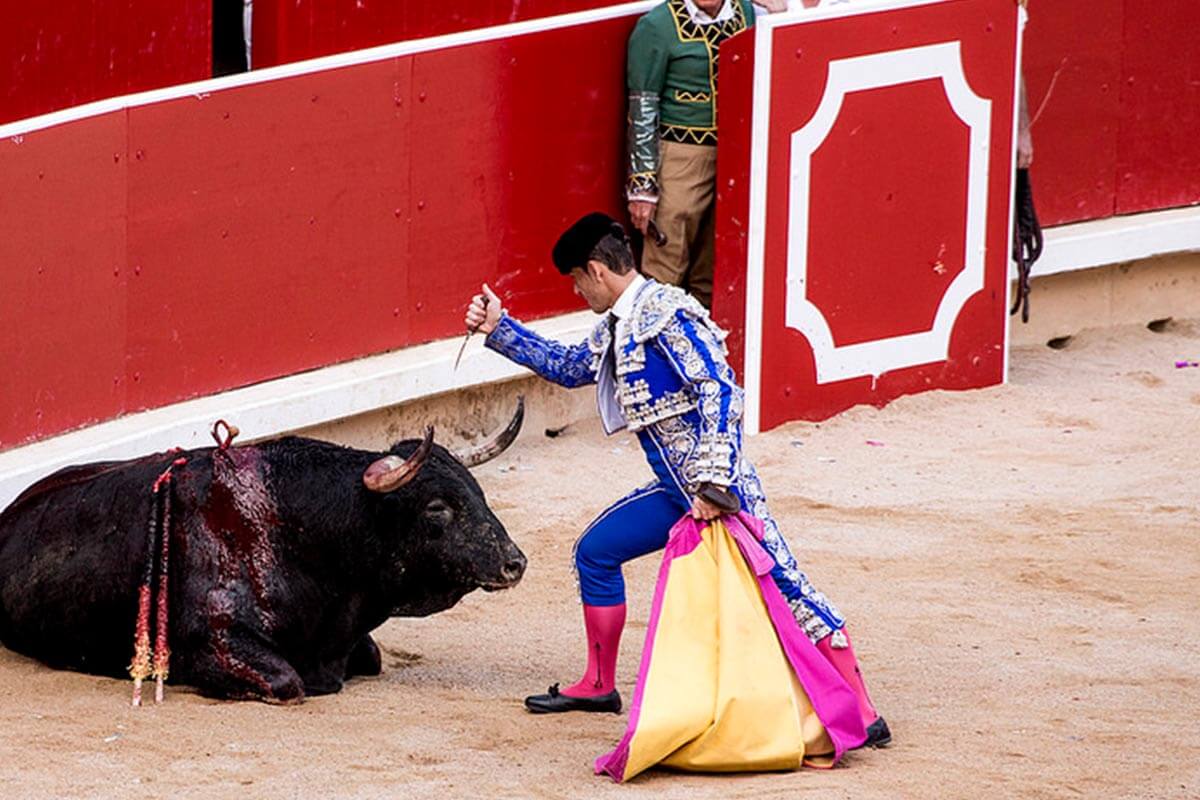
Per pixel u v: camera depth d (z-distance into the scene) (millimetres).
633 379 20188
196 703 21406
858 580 26906
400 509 21453
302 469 21781
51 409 27922
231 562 21562
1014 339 39344
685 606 19766
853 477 31672
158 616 21547
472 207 33125
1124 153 40875
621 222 35156
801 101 33594
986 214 35938
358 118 31469
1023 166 36625
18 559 22656
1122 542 28672
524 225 33875
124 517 22078
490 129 33188
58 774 19203
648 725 19266
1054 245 38875
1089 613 25703
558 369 21125
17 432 27453
